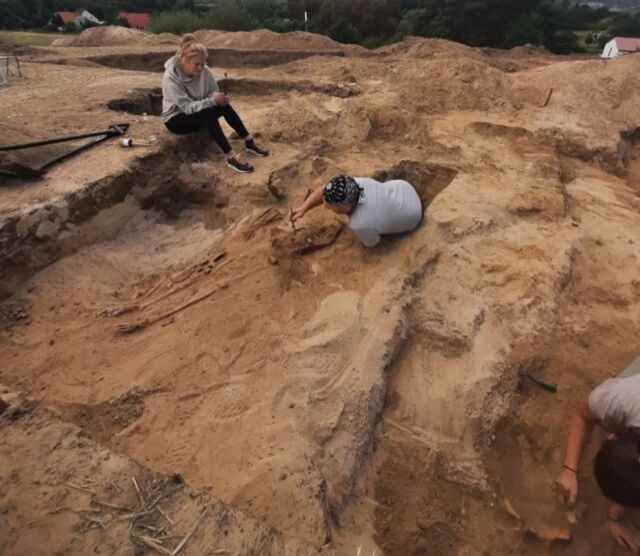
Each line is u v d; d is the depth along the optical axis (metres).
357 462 2.61
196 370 2.96
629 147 6.30
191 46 4.42
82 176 4.08
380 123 5.81
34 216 3.61
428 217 4.02
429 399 3.02
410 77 7.05
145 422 2.66
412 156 5.29
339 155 5.27
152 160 4.52
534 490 2.76
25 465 2.13
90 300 3.59
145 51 10.56
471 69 6.89
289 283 3.57
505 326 3.46
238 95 7.34
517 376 3.20
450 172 5.04
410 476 2.71
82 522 1.94
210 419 2.65
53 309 3.49
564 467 2.68
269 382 2.84
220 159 4.95
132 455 2.48
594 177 5.41
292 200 4.55
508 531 2.60
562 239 4.10
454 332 3.31
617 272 3.97
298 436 2.53
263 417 2.63
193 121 4.62
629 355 3.33
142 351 3.14
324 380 2.84
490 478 2.80
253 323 3.27
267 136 5.40
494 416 3.03
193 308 3.46
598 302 3.74
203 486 2.29
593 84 6.71
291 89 7.36
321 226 4.05
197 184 4.69
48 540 1.88
